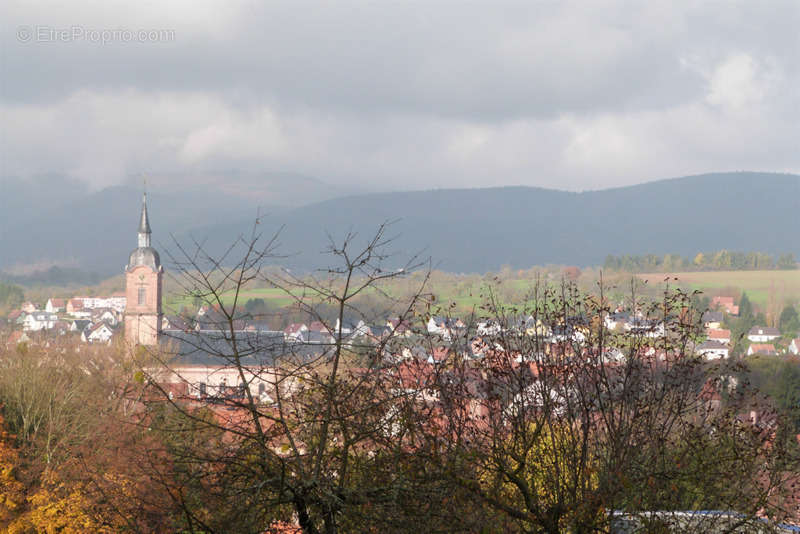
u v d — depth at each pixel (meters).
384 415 15.50
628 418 17.42
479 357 17.44
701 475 17.00
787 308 174.25
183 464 14.33
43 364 66.12
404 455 15.37
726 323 155.88
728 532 16.98
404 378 16.47
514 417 17.17
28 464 52.84
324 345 14.62
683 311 18.53
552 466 17.55
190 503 14.28
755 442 17.30
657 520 16.44
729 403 18.06
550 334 18.39
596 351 18.09
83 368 67.31
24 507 50.06
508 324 18.36
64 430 54.72
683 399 17.64
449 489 15.07
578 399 17.81
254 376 14.64
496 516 15.48
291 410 15.21
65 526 39.97
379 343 15.31
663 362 18.09
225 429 14.11
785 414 18.06
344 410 15.12
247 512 13.93
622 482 15.84
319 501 14.59
